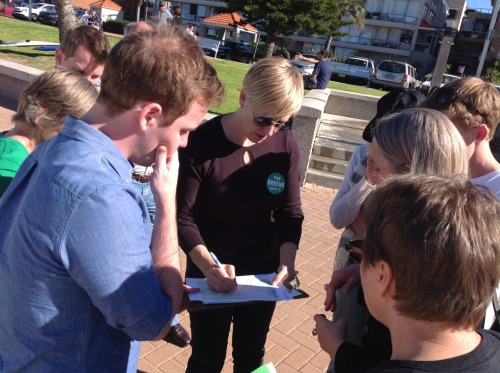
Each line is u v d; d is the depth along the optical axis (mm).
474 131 1925
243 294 1827
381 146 1555
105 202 1129
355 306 1774
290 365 3129
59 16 12070
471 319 998
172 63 1181
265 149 2145
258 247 2246
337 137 9078
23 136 2074
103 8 51406
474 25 59312
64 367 1228
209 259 1981
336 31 32062
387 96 2756
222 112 8812
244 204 2133
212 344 2223
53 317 1193
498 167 1979
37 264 1152
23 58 12078
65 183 1136
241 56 33094
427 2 54312
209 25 44344
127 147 1282
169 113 1228
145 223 1324
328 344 1535
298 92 1995
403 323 1062
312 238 5336
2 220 1290
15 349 1252
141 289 1179
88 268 1119
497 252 987
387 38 55188
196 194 2109
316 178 7406
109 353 1282
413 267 984
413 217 1012
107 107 1234
